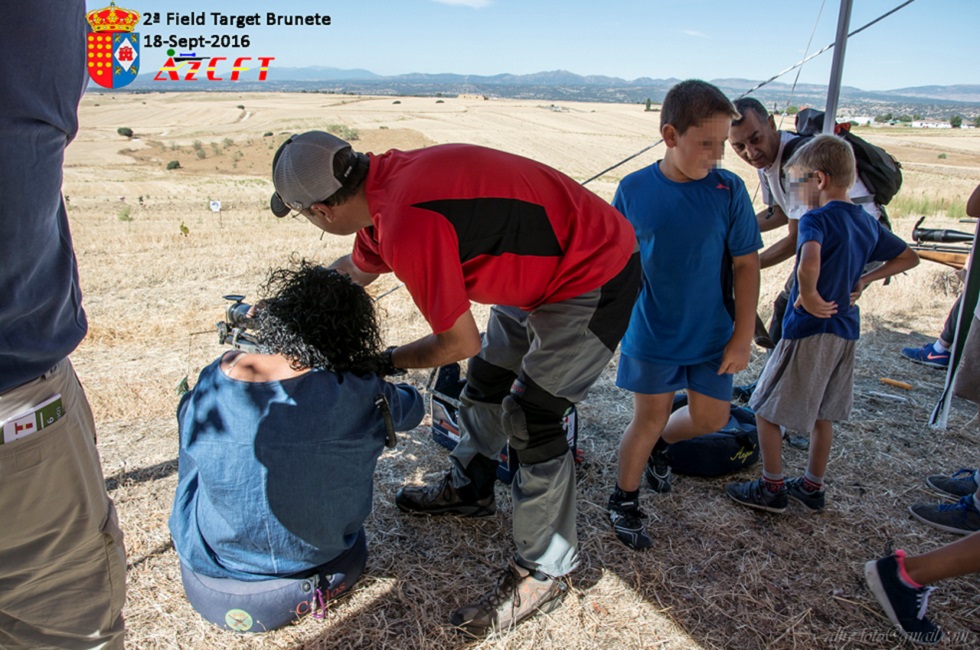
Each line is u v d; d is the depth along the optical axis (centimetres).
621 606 234
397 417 226
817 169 267
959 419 377
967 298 259
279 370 197
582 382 214
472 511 277
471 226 182
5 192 115
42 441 135
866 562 254
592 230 201
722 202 233
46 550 146
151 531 261
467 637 217
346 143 191
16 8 109
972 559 206
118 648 173
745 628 224
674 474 319
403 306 607
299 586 211
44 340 134
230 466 194
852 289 271
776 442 277
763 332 313
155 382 404
